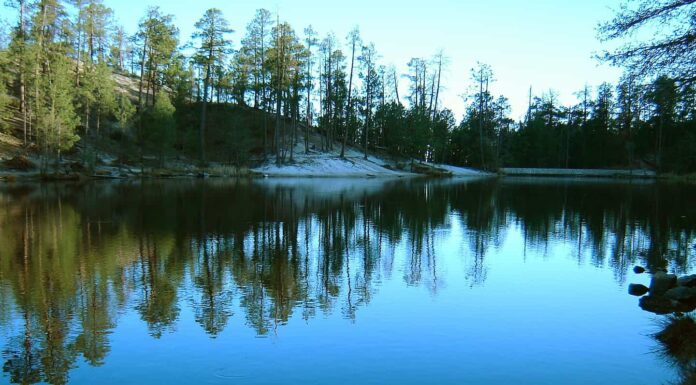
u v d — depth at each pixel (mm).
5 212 18281
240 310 7641
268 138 55406
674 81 9516
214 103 56719
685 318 7359
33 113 35281
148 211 19062
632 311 7816
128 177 38469
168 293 8469
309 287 8969
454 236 14875
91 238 13430
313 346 6266
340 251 12297
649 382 5391
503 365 5781
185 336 6582
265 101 51250
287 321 7168
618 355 6098
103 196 24375
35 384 5285
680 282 8766
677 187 39312
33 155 37000
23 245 12383
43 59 39531
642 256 12164
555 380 5430
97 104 41000
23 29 44438
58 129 33531
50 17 42562
